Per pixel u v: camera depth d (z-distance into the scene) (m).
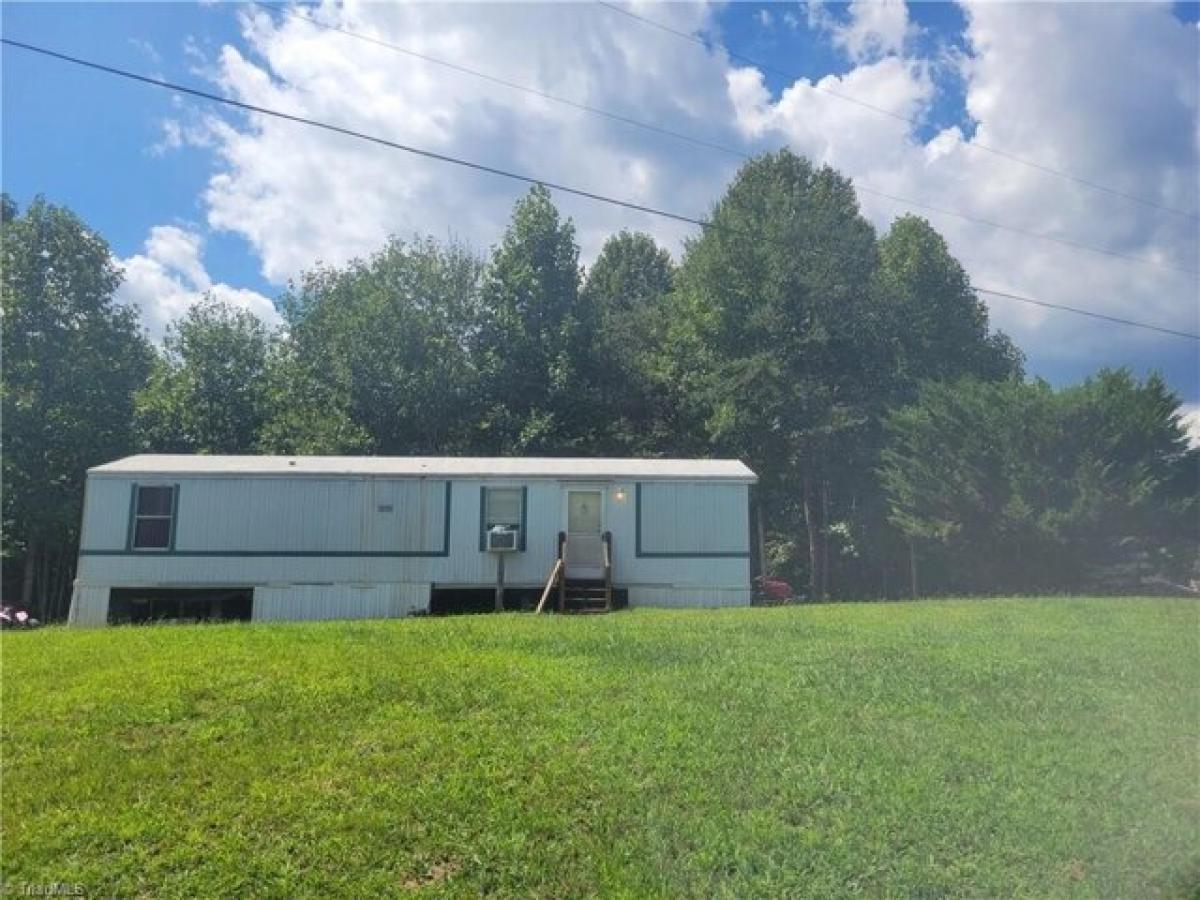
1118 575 19.31
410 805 4.90
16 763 5.61
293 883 4.18
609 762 5.49
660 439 31.41
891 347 27.94
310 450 28.00
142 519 16.81
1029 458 20.05
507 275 31.06
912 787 5.16
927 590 25.08
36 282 26.23
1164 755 5.83
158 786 5.21
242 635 10.27
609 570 16.95
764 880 4.18
